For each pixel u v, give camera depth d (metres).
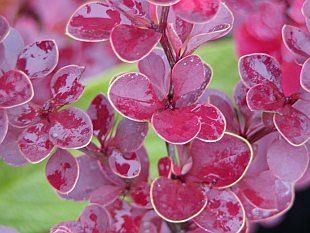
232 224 0.31
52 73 0.35
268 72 0.32
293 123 0.31
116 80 0.31
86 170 0.35
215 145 0.32
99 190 0.34
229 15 0.32
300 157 0.32
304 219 0.72
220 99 0.34
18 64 0.31
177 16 0.31
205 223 0.31
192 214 0.30
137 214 0.34
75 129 0.31
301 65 0.32
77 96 0.32
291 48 0.32
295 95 0.32
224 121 0.30
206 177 0.32
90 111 0.34
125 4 0.31
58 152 0.32
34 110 0.32
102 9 0.31
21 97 0.30
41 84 0.33
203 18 0.30
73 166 0.32
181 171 0.33
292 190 0.35
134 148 0.33
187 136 0.30
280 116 0.31
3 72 0.31
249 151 0.31
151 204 0.32
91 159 0.35
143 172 0.35
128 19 0.31
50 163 0.32
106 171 0.34
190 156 0.33
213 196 0.32
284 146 0.32
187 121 0.30
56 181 0.32
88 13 0.31
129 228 0.34
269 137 0.34
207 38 0.32
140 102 0.31
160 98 0.31
